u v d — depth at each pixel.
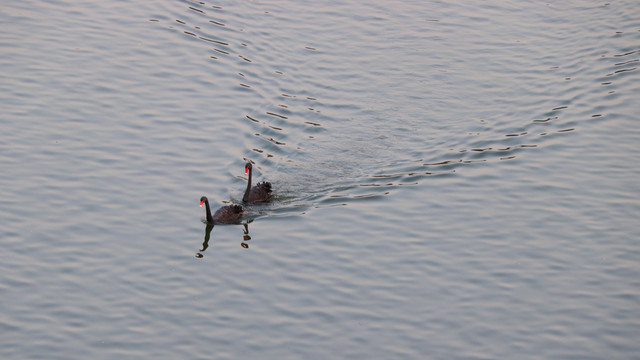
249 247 26.12
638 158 31.48
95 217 27.19
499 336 22.36
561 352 21.81
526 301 23.78
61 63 36.59
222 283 24.30
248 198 28.56
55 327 22.22
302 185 29.75
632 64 38.19
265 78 36.81
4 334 21.86
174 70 36.94
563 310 23.42
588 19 42.91
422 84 36.78
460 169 30.88
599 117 34.25
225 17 42.16
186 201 28.44
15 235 25.97
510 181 30.16
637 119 34.06
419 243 26.45
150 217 27.42
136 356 21.27
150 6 42.81
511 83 36.88
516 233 27.05
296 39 40.34
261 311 23.11
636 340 22.25
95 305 23.14
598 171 30.72
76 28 39.88
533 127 33.56
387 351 21.69
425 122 34.03
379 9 44.31
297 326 22.56
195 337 22.03
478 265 25.38
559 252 26.05
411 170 30.75
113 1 43.22
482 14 44.03
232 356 21.39
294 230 27.12
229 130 32.88
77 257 25.14
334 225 27.41
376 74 37.53
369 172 30.58
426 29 42.03
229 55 38.53
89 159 30.33
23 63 36.25
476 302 23.70
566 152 31.92
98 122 32.69
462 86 36.72
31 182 28.73
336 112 34.56
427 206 28.58
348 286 24.27
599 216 27.97
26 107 33.16
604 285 24.50
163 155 30.97
